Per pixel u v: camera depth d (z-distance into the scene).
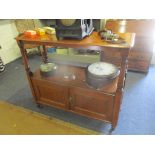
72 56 3.20
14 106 2.06
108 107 1.51
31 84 1.81
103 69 1.54
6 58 3.41
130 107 1.96
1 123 1.77
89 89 1.48
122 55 1.17
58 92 1.70
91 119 1.80
